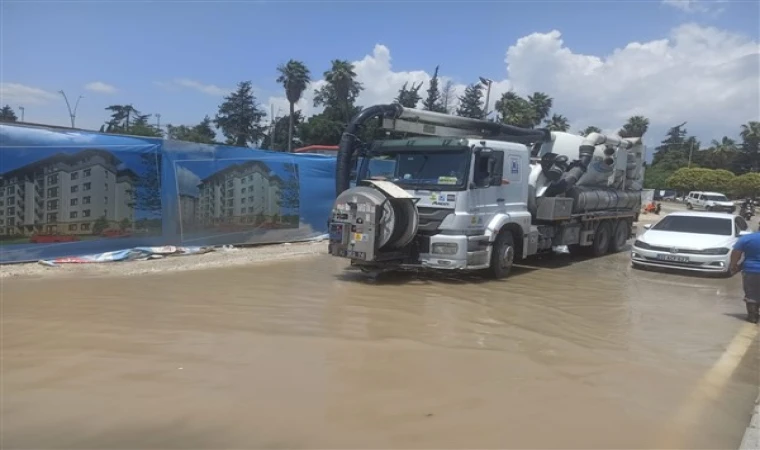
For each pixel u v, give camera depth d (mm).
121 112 78438
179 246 12555
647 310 8703
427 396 4824
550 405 4738
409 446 3908
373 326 7023
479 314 7875
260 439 3938
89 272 10047
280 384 4973
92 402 4473
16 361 5379
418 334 6734
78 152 10812
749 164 110812
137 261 11312
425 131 11992
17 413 4254
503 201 11070
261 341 6227
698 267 11875
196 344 6047
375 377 5234
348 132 11180
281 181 14898
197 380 5004
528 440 4070
